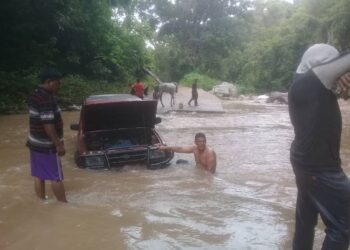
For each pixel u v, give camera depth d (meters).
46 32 27.14
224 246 4.68
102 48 30.50
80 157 8.56
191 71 61.28
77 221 5.54
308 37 40.75
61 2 25.33
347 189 3.41
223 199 6.41
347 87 3.31
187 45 62.50
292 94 3.52
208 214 5.73
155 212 5.85
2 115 19.14
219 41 61.69
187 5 62.47
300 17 42.06
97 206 6.14
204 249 4.61
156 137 9.34
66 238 5.00
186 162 9.02
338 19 32.25
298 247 3.78
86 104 8.95
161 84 23.97
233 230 5.14
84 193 6.85
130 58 35.00
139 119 9.62
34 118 6.12
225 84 41.88
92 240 4.93
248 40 63.12
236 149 11.07
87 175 8.03
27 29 25.39
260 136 13.27
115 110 9.24
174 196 6.61
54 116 6.11
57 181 6.28
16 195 6.67
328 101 3.38
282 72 44.75
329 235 3.46
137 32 37.50
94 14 29.03
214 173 8.27
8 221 5.58
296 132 3.53
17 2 24.36
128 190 6.99
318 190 3.46
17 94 21.00
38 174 6.30
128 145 9.19
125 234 5.08
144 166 8.59
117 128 9.58
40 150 6.19
